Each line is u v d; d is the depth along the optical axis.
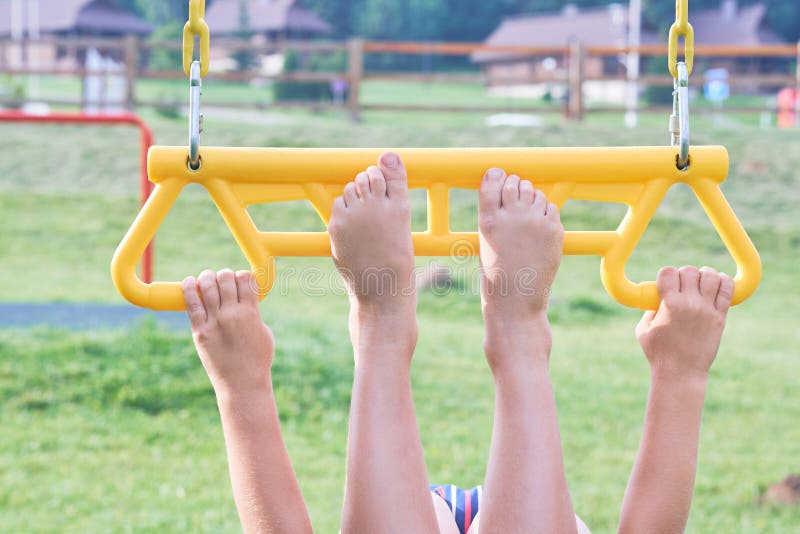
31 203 11.23
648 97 38.31
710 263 10.19
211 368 1.51
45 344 5.57
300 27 66.69
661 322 1.56
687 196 11.90
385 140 12.87
